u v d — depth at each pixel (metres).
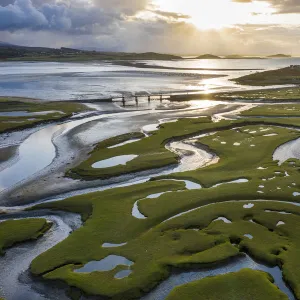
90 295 22.09
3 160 49.16
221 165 44.78
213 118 76.75
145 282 23.00
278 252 25.92
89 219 31.39
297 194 35.62
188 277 23.83
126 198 35.56
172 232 28.94
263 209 32.59
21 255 26.95
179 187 38.16
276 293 21.78
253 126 66.38
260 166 44.72
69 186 40.09
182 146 55.19
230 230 29.08
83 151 52.78
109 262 25.14
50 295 22.52
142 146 53.78
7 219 32.81
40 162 48.38
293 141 56.28
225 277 23.25
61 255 25.91
